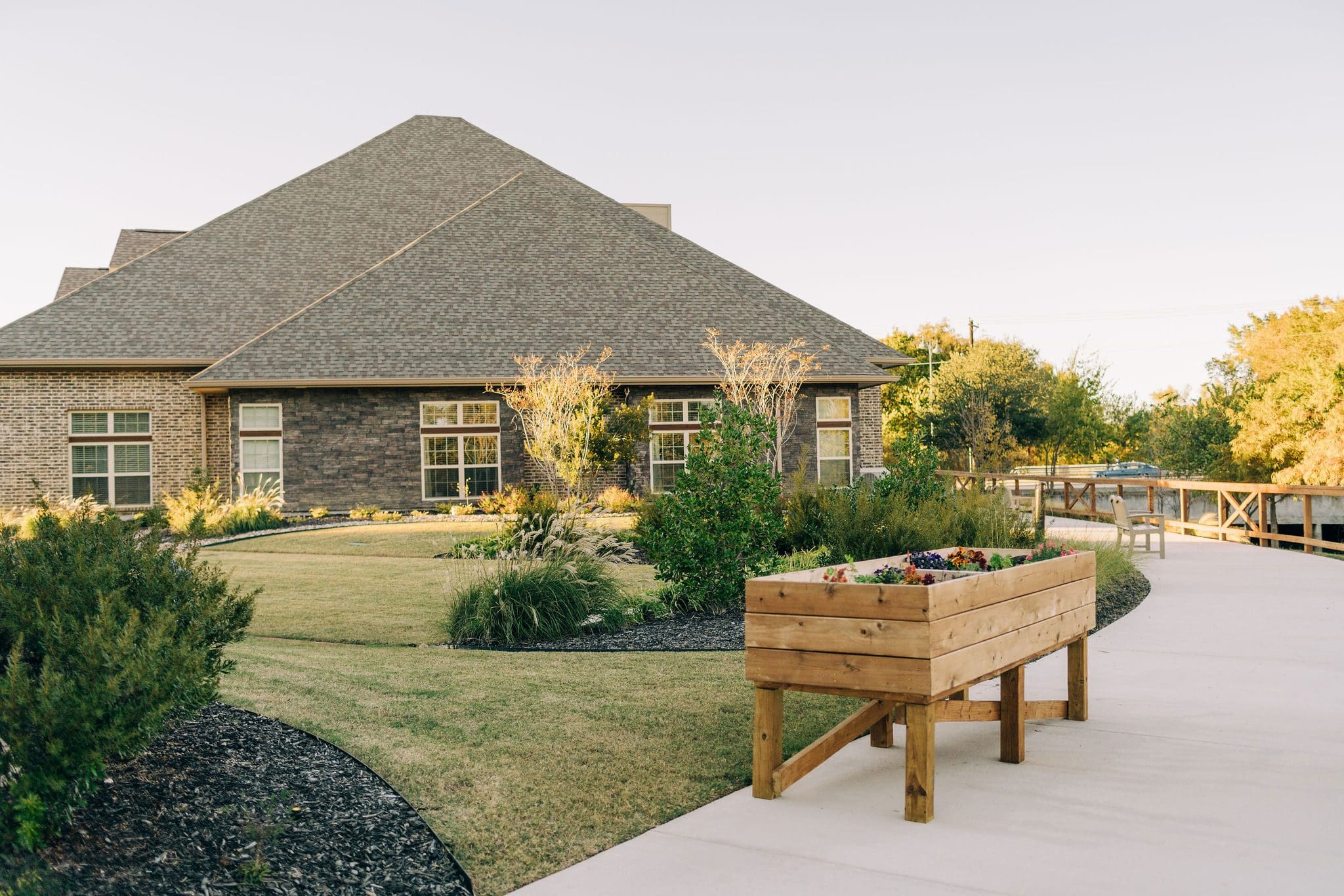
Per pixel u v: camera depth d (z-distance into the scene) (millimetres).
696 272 26688
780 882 3635
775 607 4629
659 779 4844
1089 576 6051
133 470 22625
